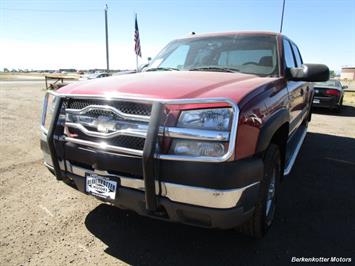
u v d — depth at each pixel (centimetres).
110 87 250
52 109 283
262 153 239
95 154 238
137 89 236
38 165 477
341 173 474
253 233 275
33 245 272
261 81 277
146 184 213
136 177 226
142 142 223
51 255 259
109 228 302
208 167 203
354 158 561
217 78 276
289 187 413
